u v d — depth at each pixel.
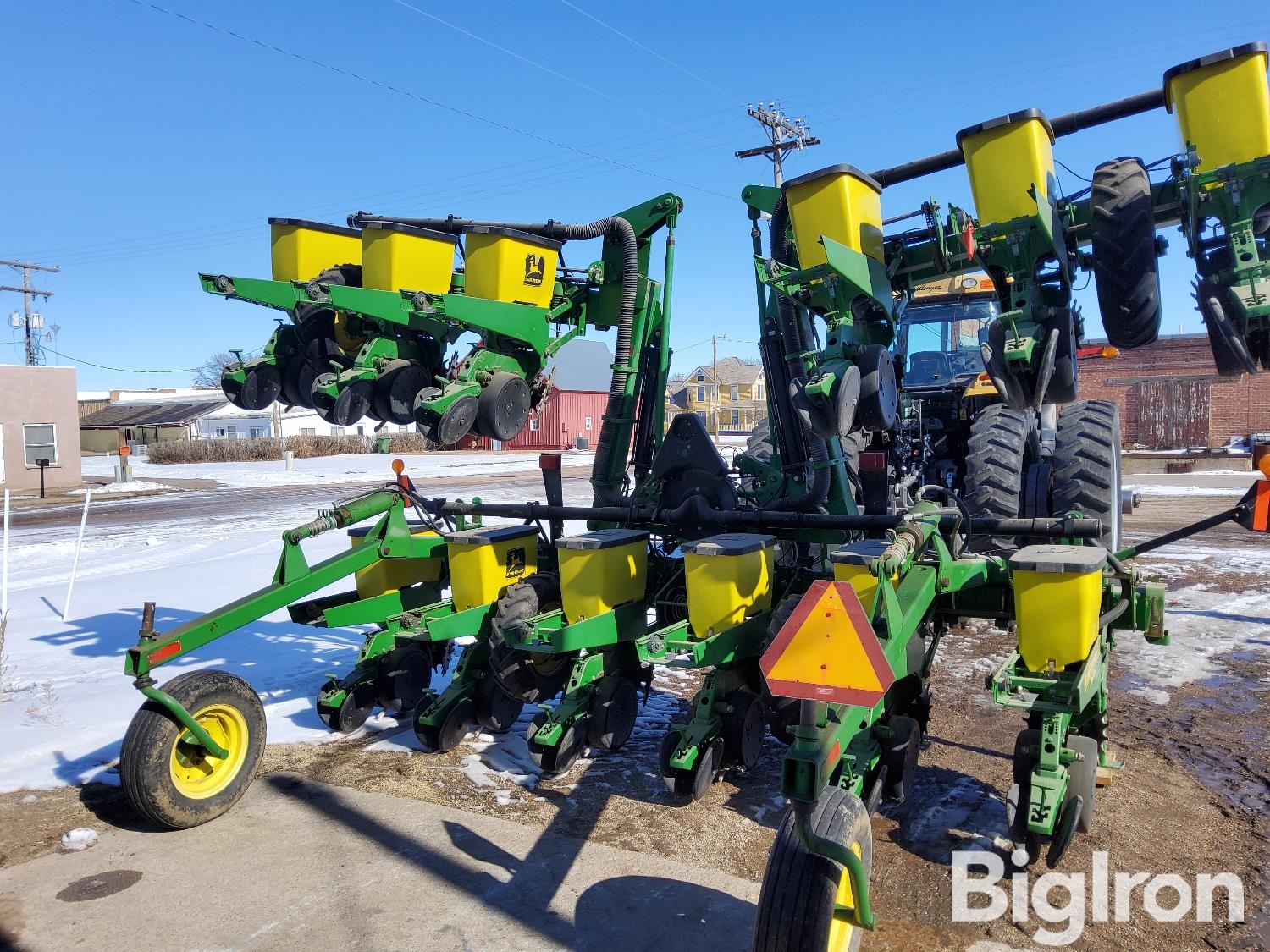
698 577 4.08
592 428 48.34
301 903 3.16
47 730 4.80
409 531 5.16
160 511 17.66
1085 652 3.20
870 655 2.34
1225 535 11.80
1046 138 3.68
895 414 3.96
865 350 3.74
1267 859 3.41
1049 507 5.85
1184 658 6.13
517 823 3.79
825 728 2.58
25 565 10.82
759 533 4.79
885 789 3.77
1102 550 3.54
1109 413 5.87
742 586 4.04
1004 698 3.21
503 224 5.07
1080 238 3.89
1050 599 3.21
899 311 4.34
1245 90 3.40
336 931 2.99
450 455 41.41
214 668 6.10
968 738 4.76
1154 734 4.73
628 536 4.57
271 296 4.59
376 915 3.08
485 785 4.21
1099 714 3.88
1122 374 29.30
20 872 3.39
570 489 20.72
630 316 5.28
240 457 38.91
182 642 3.82
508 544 4.95
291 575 4.42
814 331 4.70
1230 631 6.82
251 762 3.99
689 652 3.88
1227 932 2.96
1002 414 6.05
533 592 4.68
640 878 3.32
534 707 5.46
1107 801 3.92
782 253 4.79
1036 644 3.27
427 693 4.77
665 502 5.25
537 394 4.90
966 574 3.70
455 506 5.29
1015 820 3.24
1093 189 3.71
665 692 5.67
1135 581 3.74
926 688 4.19
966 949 2.89
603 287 5.48
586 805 3.99
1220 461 22.53
